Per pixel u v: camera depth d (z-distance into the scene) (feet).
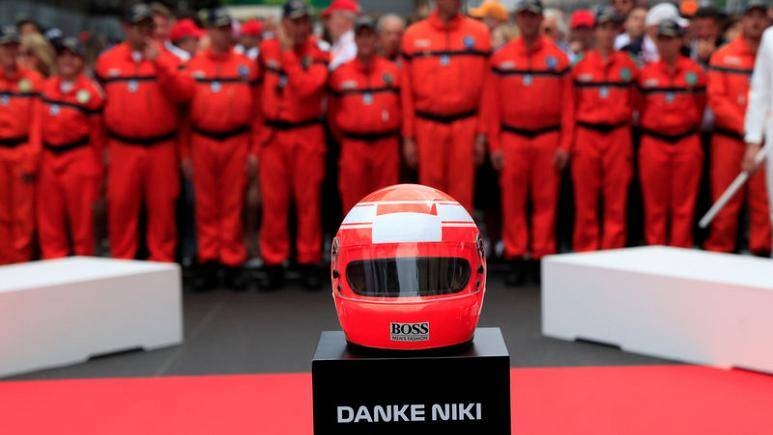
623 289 16.07
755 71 19.49
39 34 27.53
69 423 11.94
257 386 13.82
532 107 22.91
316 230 23.68
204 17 37.76
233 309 21.11
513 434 11.00
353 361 7.99
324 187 25.85
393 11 34.99
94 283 16.25
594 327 16.70
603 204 24.35
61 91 23.70
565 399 12.67
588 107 23.50
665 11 26.17
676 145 23.66
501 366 7.98
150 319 17.11
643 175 24.03
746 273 15.44
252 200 27.73
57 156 23.89
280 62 22.93
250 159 23.38
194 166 23.47
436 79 22.49
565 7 33.68
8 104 24.35
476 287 8.27
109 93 22.97
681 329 15.21
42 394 13.61
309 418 11.89
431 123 22.77
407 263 8.09
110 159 23.36
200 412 12.34
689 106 23.36
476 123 22.86
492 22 28.89
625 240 24.67
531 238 25.22
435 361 7.98
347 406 8.02
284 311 20.75
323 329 18.69
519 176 23.34
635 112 25.07
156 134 23.22
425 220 8.23
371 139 23.15
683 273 15.44
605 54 23.41
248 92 23.13
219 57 23.09
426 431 8.04
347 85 22.95
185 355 16.52
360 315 8.14
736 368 14.53
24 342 15.31
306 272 23.65
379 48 26.71
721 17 27.68
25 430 11.66
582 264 16.74
